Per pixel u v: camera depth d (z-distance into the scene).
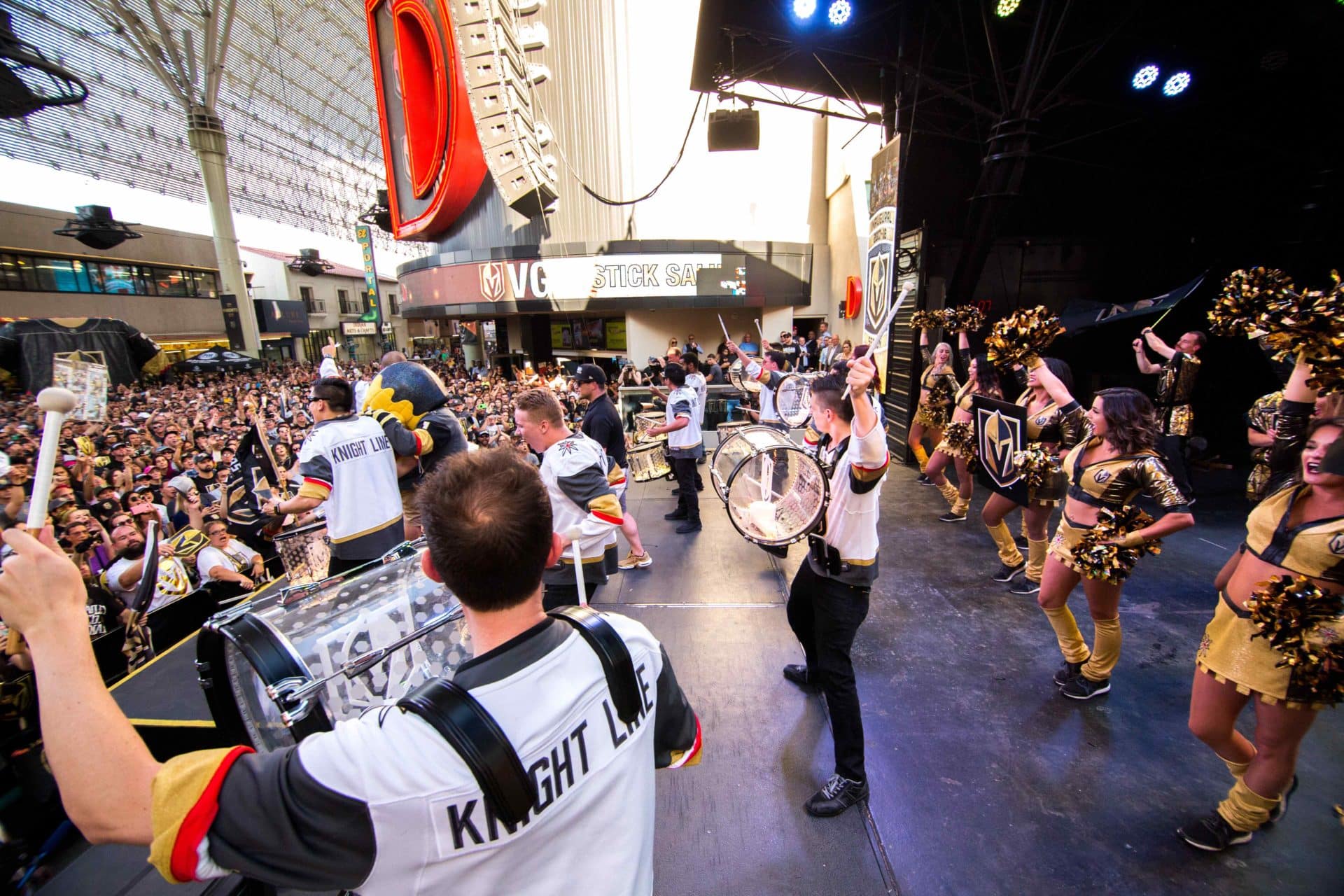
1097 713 2.71
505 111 11.36
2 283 24.42
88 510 5.09
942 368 5.93
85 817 0.66
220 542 4.43
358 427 2.93
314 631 1.42
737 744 2.58
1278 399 3.77
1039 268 8.20
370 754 0.72
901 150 5.93
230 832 0.67
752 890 1.92
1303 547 1.76
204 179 25.44
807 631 2.84
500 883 0.77
